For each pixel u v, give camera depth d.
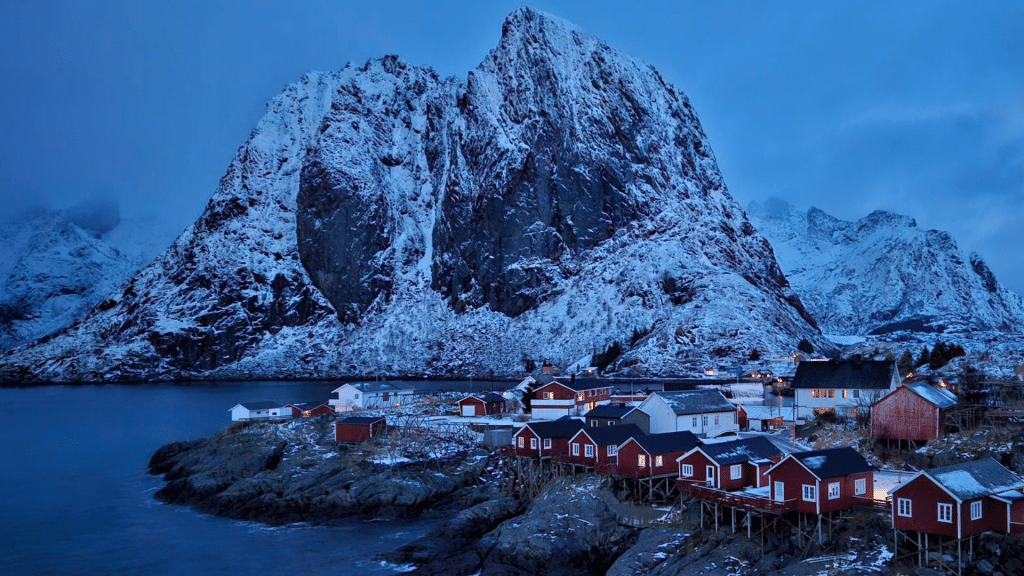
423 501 77.88
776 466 51.66
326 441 98.50
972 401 75.38
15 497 88.88
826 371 87.00
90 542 70.38
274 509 77.75
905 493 46.16
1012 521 45.06
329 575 60.03
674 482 64.12
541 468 75.12
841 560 46.50
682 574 49.50
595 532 59.81
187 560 64.62
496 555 60.47
